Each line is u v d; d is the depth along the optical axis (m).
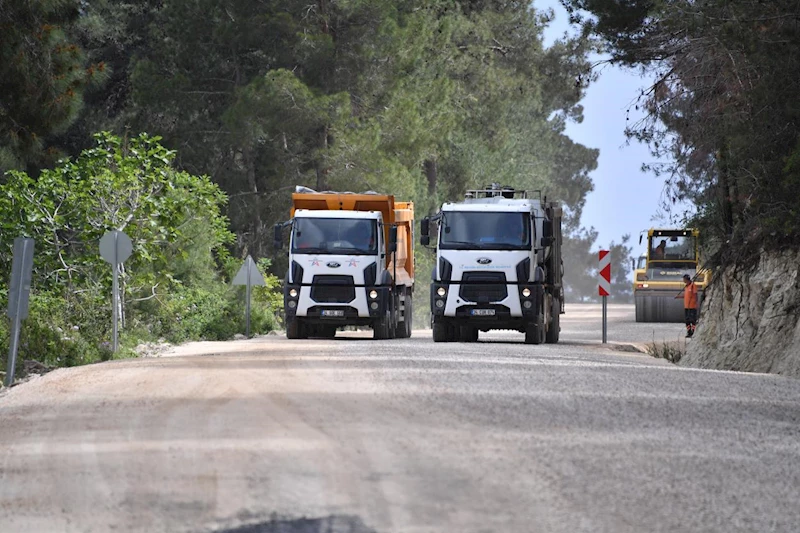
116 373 53.84
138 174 92.81
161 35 168.62
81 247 94.69
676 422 36.03
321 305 100.81
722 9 71.81
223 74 165.75
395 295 106.62
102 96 175.25
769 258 71.81
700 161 83.19
